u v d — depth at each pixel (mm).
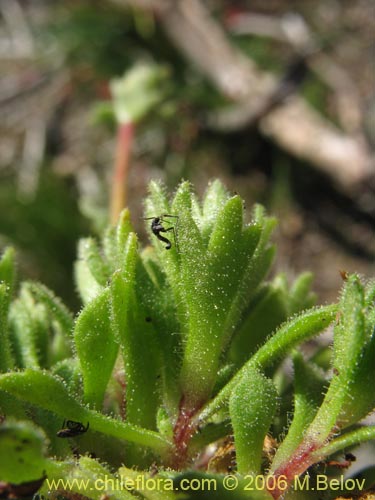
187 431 61
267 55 252
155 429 64
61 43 245
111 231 70
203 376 61
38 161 233
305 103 239
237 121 232
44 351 76
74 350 69
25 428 47
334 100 244
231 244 59
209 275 59
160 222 62
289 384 78
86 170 235
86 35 243
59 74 251
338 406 55
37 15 256
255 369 58
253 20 255
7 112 249
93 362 61
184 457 61
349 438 55
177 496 51
